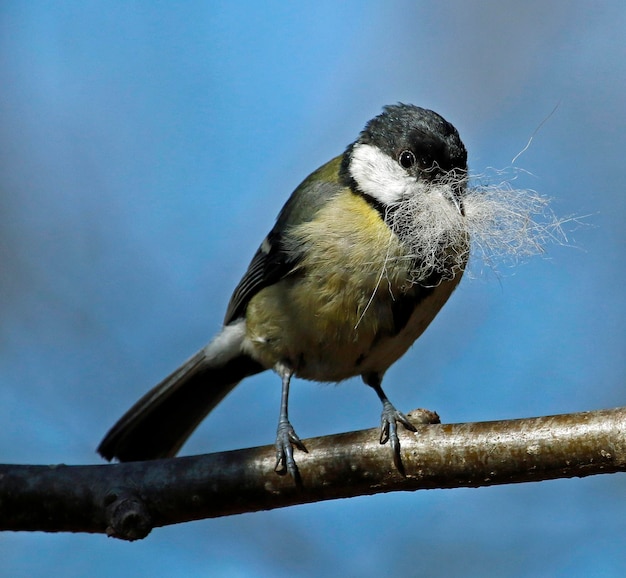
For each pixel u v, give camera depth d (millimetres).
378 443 6340
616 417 5762
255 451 6551
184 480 6367
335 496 6484
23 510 6246
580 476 5930
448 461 6148
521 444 5945
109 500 6191
